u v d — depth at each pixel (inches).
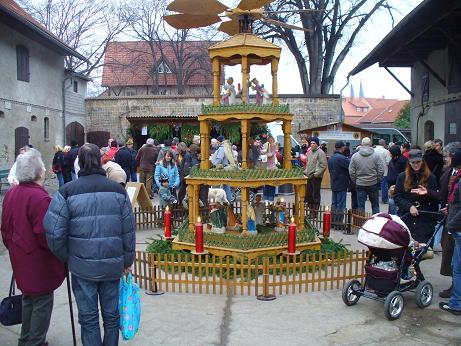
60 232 171.0
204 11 305.4
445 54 702.5
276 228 337.7
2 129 814.5
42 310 189.3
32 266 185.0
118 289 183.5
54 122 1025.5
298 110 1074.7
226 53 316.8
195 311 246.1
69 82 1090.7
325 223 354.0
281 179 317.4
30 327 191.3
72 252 175.3
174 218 475.5
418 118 847.1
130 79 1834.4
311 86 1289.4
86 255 173.0
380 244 236.4
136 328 188.2
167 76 1868.8
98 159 181.2
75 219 173.6
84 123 1145.4
